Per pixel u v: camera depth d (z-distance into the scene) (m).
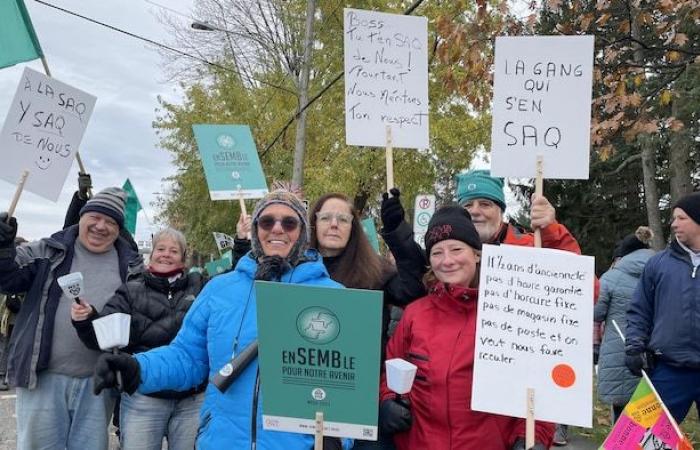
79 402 3.63
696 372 4.00
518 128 2.93
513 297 2.48
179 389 2.67
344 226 3.46
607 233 21.33
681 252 4.13
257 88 18.36
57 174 3.82
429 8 13.45
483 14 5.75
